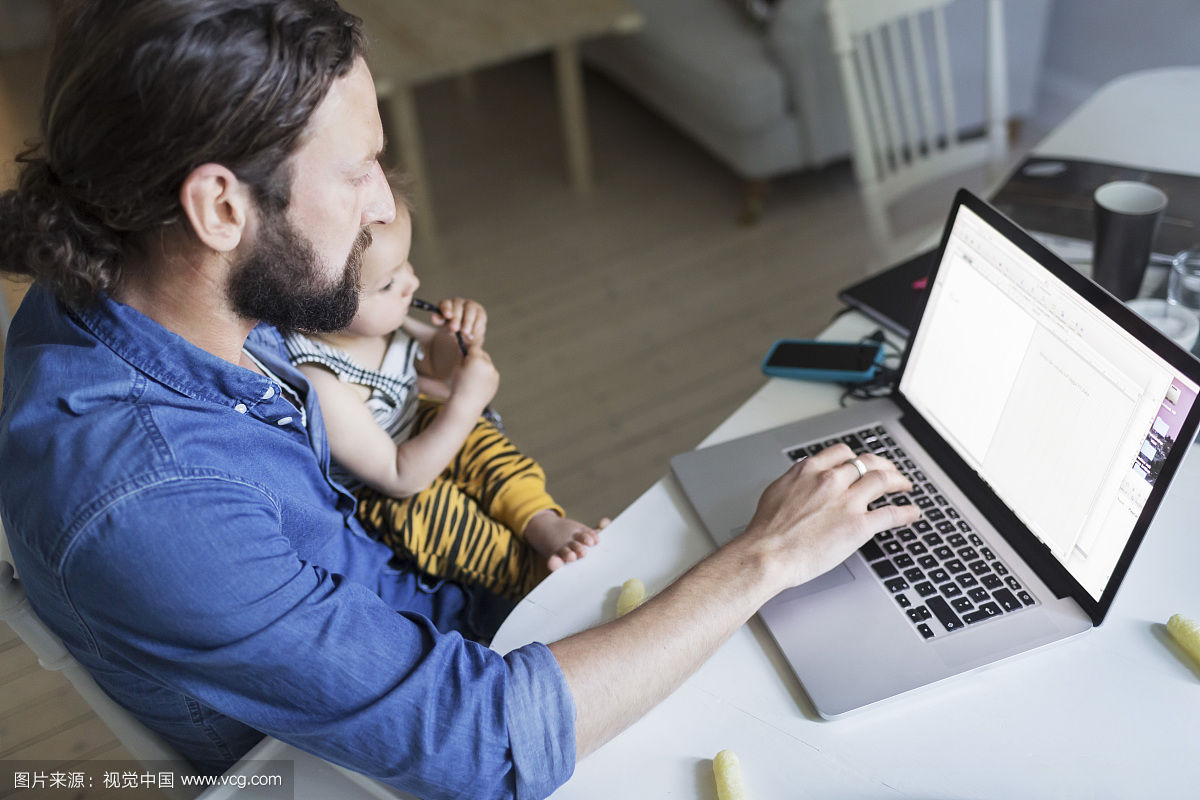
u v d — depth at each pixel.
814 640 0.86
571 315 2.58
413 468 1.15
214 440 0.80
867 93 1.71
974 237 0.98
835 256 2.66
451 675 0.76
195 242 0.73
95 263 0.74
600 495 2.07
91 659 0.85
